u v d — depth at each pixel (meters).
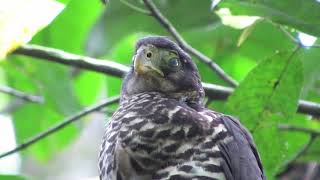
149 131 9.48
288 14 9.69
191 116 9.57
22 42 8.50
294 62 10.59
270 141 10.96
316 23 9.66
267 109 10.81
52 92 13.41
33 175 18.50
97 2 12.69
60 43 13.36
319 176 13.42
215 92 11.89
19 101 14.56
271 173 11.05
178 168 9.26
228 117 9.98
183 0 12.65
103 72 11.99
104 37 13.25
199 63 13.60
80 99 14.29
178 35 11.59
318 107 11.64
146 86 10.58
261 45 13.51
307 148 12.11
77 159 18.83
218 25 12.93
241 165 9.60
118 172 9.41
